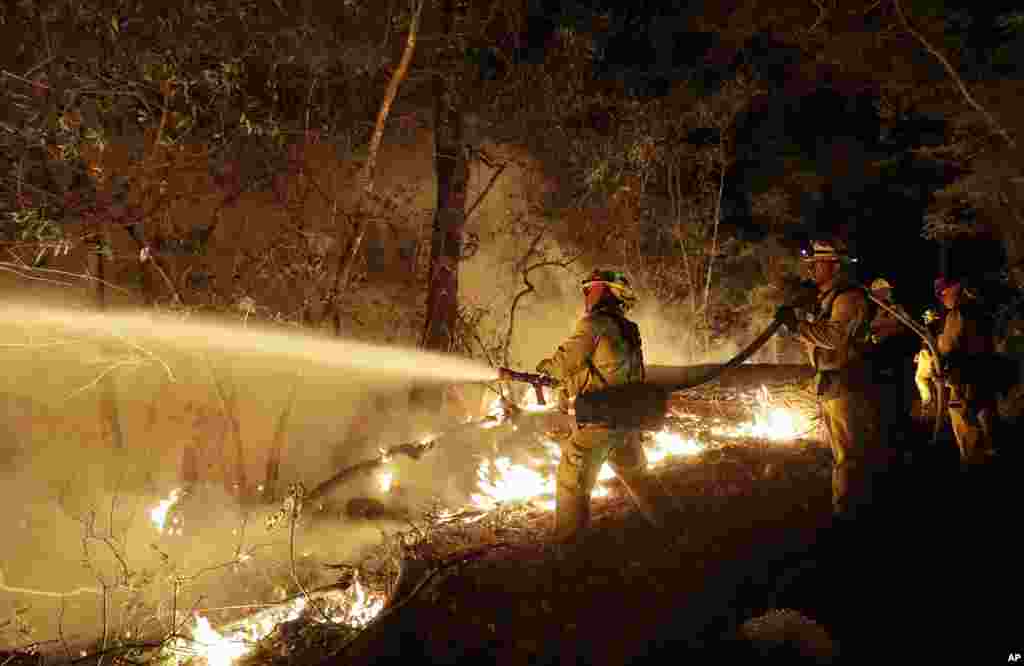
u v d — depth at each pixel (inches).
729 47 679.7
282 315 348.2
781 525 244.7
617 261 549.0
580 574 220.7
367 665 190.9
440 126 414.6
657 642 186.2
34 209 278.8
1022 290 605.3
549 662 182.7
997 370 305.1
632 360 225.8
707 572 216.2
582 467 227.9
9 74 275.0
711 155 603.2
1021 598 199.3
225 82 300.4
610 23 524.4
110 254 302.4
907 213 829.8
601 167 445.4
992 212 622.2
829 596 204.2
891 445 232.5
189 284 335.3
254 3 328.2
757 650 179.9
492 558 238.1
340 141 366.0
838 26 669.3
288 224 350.6
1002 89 599.5
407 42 354.0
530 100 439.2
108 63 294.2
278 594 287.3
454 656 188.7
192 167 314.3
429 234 434.3
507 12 446.0
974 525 242.8
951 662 176.2
